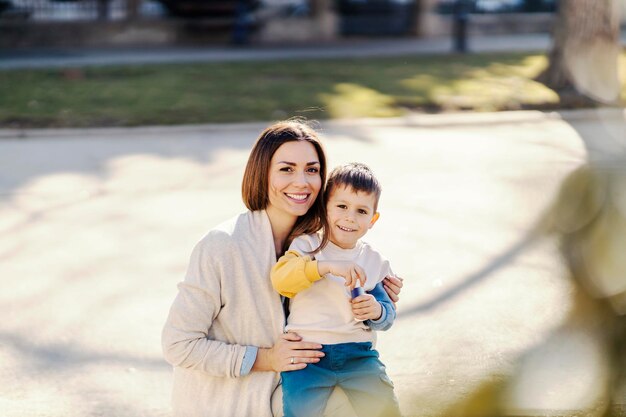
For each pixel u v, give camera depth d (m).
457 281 5.12
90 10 22.14
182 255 5.75
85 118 10.86
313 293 2.61
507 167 8.27
